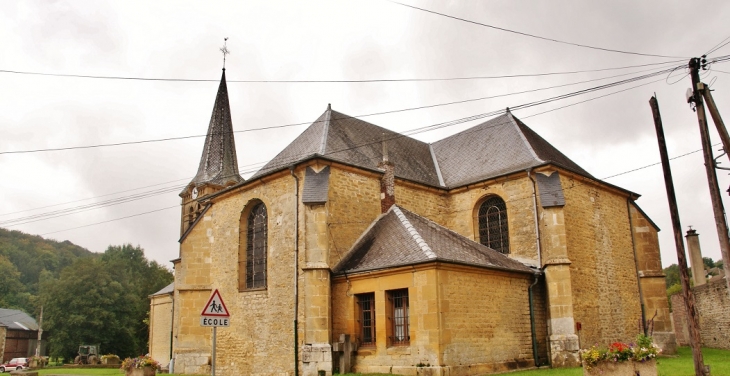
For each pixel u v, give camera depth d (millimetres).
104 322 62094
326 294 20672
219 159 45906
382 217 23734
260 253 24312
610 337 24062
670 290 56938
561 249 22344
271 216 23547
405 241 20516
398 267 18984
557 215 22734
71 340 60375
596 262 24672
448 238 21922
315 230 21234
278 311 22234
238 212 25328
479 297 19516
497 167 26578
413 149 30422
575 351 20969
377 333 19516
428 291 18172
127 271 88000
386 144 28094
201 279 26234
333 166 22719
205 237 26797
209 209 27094
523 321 21094
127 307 64750
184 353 25375
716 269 48250
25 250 120000
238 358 23719
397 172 26594
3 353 69000
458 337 18297
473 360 18609
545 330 22062
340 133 26531
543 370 19500
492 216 25969
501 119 29172
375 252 21031
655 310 26844
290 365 21156
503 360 19766
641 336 14523
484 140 29078
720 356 24359
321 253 21000
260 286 23906
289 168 22703
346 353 19797
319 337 20203
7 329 71500
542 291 22484
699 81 15445
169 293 43969
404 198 25516
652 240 27766
